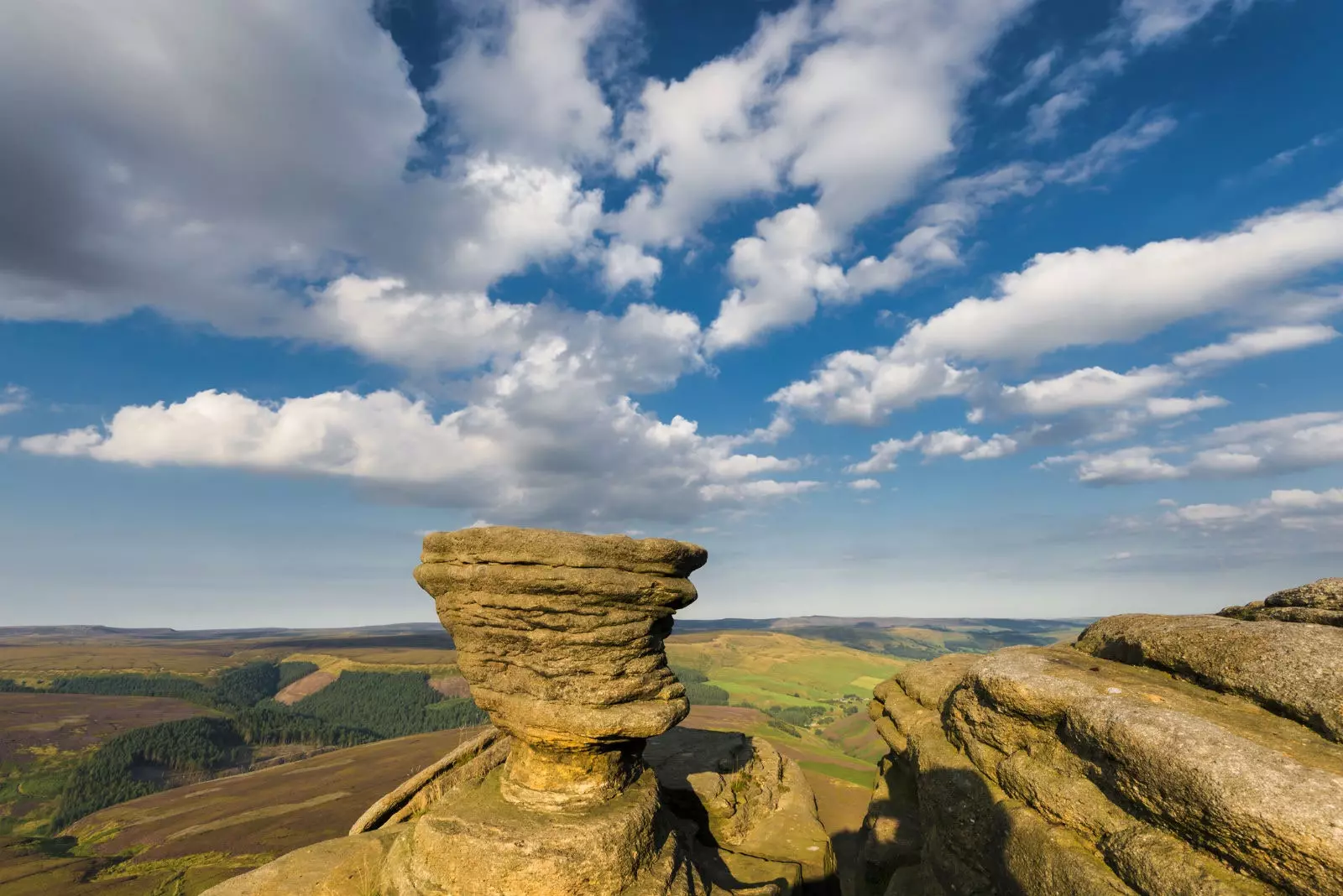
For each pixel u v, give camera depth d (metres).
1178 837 9.75
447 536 15.70
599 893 13.82
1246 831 8.59
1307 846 7.89
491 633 15.41
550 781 15.71
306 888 15.62
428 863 14.60
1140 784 10.41
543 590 14.69
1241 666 11.66
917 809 19.91
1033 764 13.02
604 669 15.16
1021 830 12.29
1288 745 9.73
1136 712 10.99
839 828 36.16
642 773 17.45
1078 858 10.82
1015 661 14.85
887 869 18.45
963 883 13.99
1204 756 9.52
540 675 15.16
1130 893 9.83
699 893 15.81
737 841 21.81
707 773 24.20
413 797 21.03
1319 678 10.43
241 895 15.31
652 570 15.80
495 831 14.24
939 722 18.72
